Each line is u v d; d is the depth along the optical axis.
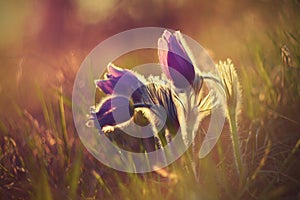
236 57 0.93
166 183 0.72
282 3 0.95
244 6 1.17
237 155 0.70
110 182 0.75
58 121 0.83
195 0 1.30
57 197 0.72
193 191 0.67
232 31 1.09
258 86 0.84
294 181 0.71
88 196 0.74
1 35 1.48
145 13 1.34
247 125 0.80
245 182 0.70
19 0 1.50
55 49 1.29
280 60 0.86
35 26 1.41
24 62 1.05
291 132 0.77
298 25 0.89
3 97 0.95
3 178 0.77
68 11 1.40
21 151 0.79
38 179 0.72
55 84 0.90
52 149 0.78
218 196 0.69
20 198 0.75
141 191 0.70
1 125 0.81
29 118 0.85
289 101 0.80
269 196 0.68
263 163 0.70
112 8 1.39
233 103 0.70
